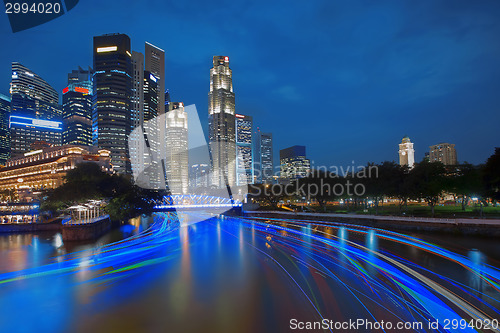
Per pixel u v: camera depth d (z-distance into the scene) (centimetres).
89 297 2705
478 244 4503
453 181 7062
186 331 2073
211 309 2412
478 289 2652
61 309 2444
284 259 3978
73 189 7650
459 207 10694
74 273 3462
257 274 3309
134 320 2244
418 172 7431
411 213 8694
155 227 8488
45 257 4406
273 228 7862
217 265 3762
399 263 3575
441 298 2461
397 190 7912
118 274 3406
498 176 5312
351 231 6562
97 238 6275
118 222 8756
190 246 5231
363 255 4059
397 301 2414
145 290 2869
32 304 2552
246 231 7394
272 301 2519
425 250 4241
